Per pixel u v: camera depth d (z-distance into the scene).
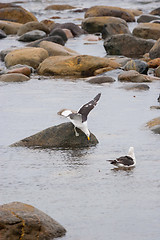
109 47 34.31
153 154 13.45
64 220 9.41
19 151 13.87
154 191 10.82
